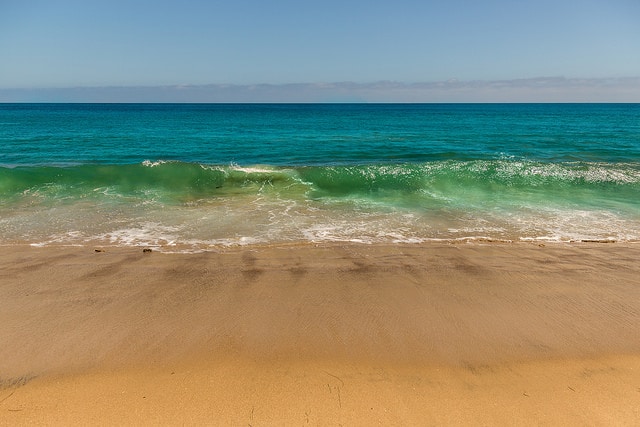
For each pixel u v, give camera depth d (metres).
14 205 8.62
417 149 19.95
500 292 4.95
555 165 12.56
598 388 3.24
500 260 5.98
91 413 2.88
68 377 3.27
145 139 24.58
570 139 25.25
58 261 5.71
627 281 5.29
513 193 10.43
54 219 7.76
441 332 4.05
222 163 15.52
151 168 11.57
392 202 9.50
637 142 23.12
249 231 7.25
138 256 5.96
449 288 5.04
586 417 2.91
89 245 6.43
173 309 4.39
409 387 3.22
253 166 12.89
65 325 4.03
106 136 26.28
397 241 6.81
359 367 3.47
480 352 3.72
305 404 3.00
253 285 5.02
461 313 4.43
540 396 3.14
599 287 5.11
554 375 3.40
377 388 3.20
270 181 11.46
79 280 5.08
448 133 30.42
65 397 3.04
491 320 4.30
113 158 16.78
